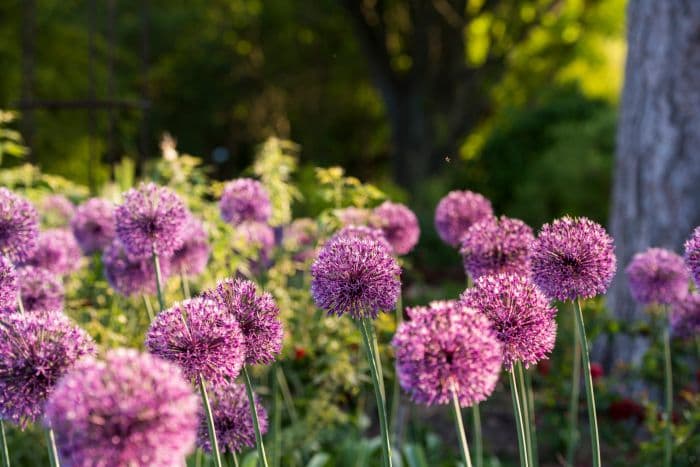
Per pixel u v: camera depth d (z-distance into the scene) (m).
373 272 2.33
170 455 1.43
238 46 26.45
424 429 5.69
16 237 2.93
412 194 18.45
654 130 6.16
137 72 21.22
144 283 3.59
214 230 4.37
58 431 1.44
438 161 20.14
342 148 27.20
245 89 26.50
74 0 17.45
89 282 4.54
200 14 25.45
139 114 16.92
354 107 26.97
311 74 26.03
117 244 3.60
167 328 2.13
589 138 14.49
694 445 4.45
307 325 4.61
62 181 5.26
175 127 25.89
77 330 2.09
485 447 5.61
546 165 14.39
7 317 2.09
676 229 6.06
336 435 5.22
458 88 20.06
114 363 1.46
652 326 4.96
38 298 3.17
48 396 2.00
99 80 15.62
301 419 5.11
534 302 2.18
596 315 5.18
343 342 4.54
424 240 12.81
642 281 3.58
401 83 20.06
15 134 5.30
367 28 19.83
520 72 23.34
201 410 2.49
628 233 6.35
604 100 16.00
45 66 15.03
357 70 25.41
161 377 1.46
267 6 24.44
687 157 6.02
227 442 2.51
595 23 22.20
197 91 25.88
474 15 19.66
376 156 27.23
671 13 6.02
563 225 2.35
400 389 5.04
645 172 6.22
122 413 1.38
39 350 2.01
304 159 26.31
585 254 2.27
